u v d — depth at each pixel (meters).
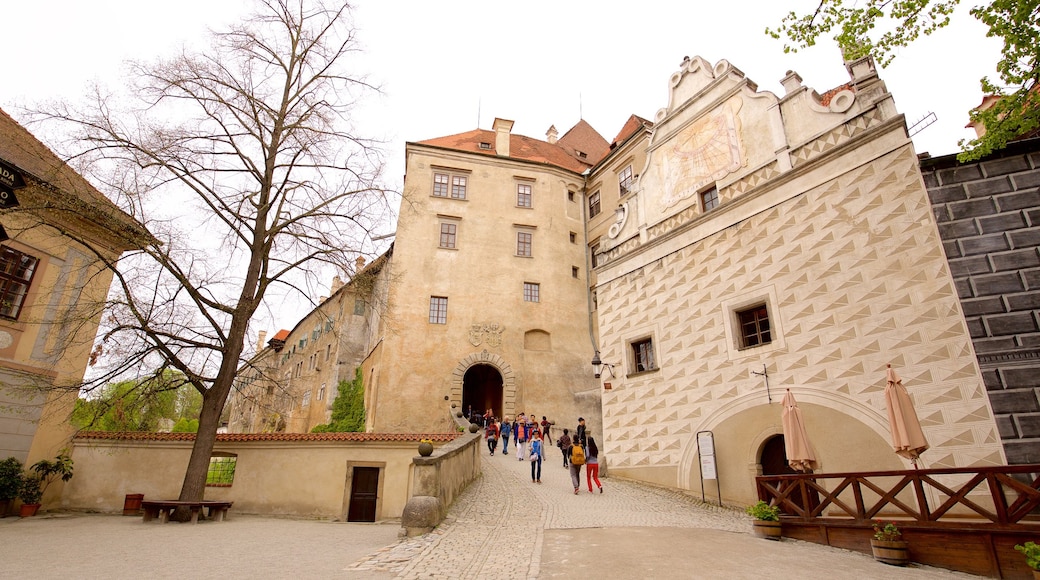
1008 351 10.73
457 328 29.12
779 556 8.07
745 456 14.58
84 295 16.64
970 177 12.03
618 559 7.49
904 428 9.55
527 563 7.23
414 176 31.80
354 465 15.64
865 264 13.27
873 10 9.42
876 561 8.09
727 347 15.84
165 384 14.14
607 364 19.94
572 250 33.03
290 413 42.72
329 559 7.43
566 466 19.47
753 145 16.80
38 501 14.08
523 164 33.81
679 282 17.88
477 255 30.95
